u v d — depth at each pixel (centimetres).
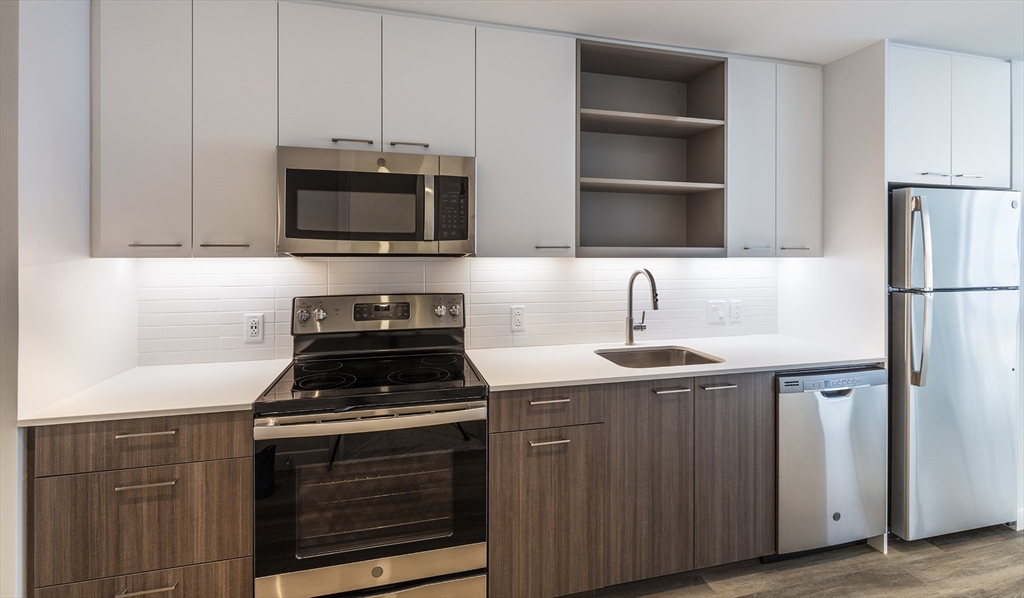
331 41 188
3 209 135
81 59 164
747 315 282
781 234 246
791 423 210
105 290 181
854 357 224
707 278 274
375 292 227
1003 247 231
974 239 226
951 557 226
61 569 145
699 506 201
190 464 153
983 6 196
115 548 149
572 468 186
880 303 225
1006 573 214
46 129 147
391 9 196
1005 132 247
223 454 155
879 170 225
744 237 240
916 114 230
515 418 179
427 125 199
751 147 241
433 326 217
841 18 206
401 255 192
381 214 188
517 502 180
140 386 174
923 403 224
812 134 252
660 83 262
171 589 153
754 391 207
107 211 170
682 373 196
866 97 231
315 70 187
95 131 169
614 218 258
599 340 257
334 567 163
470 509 175
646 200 262
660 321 267
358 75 191
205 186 178
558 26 211
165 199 175
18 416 138
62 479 144
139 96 172
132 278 201
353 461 163
